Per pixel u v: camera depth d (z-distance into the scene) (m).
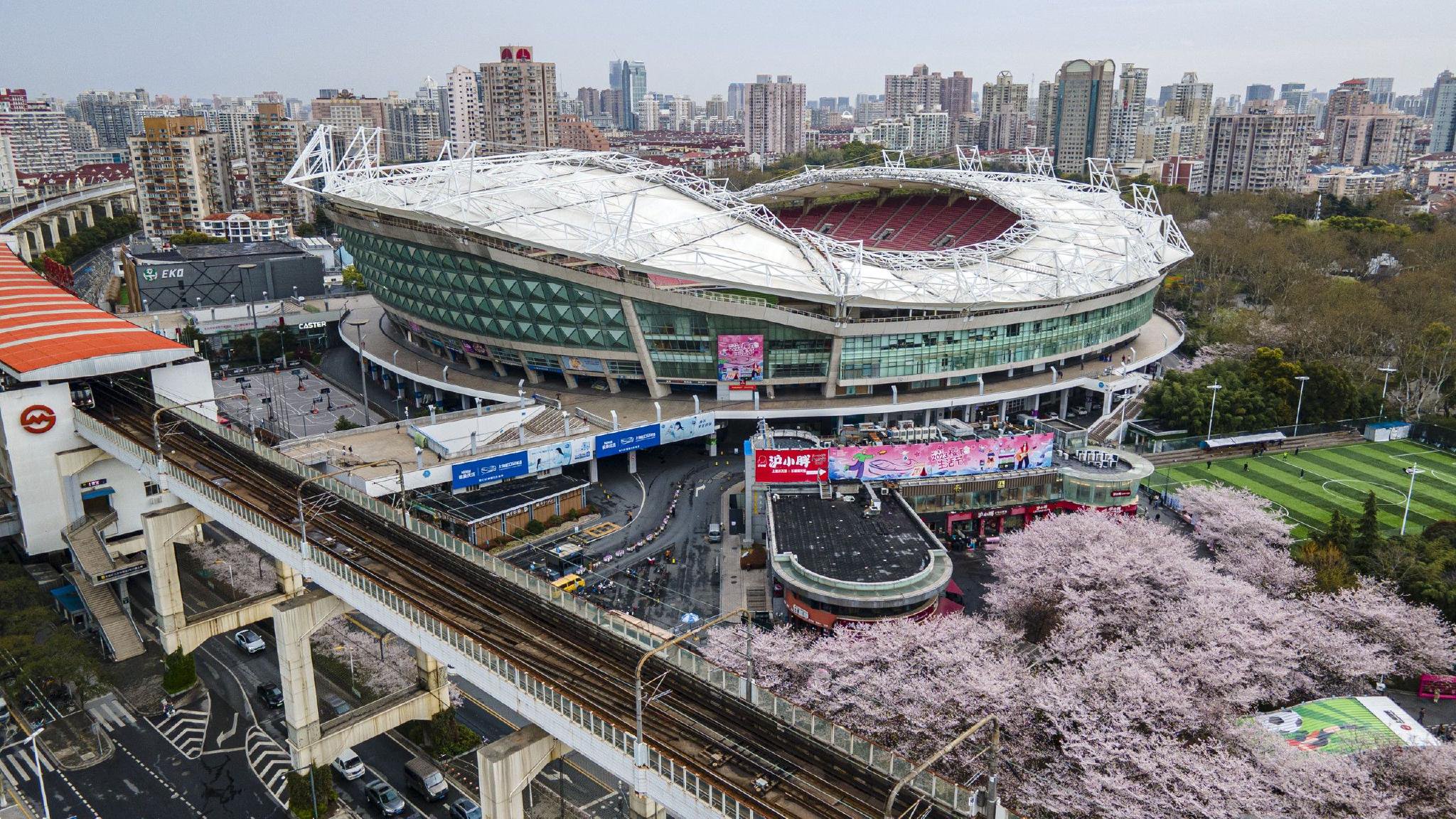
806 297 146.25
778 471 115.31
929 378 160.12
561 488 125.81
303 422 163.88
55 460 109.75
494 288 152.38
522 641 69.31
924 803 52.25
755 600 103.00
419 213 144.12
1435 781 65.69
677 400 156.00
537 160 183.88
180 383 118.69
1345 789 63.41
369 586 72.19
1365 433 158.75
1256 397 154.25
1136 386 168.50
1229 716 71.88
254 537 86.50
